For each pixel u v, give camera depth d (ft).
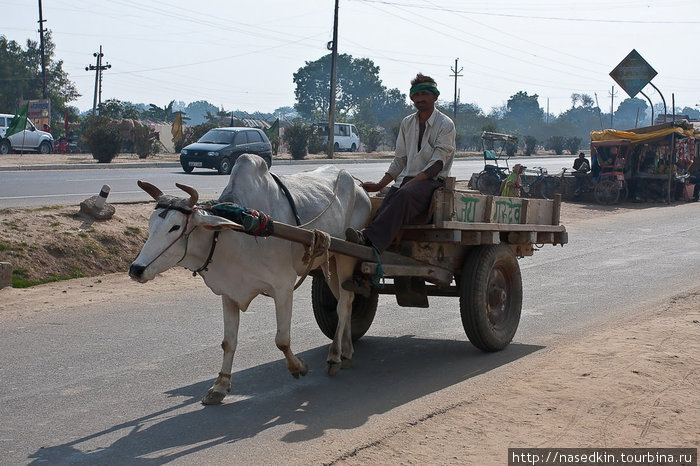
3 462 15.55
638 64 84.28
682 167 85.46
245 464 15.30
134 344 25.25
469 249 24.75
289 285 20.27
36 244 37.37
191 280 36.86
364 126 231.50
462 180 93.76
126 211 45.27
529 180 83.35
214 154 84.74
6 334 26.35
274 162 117.80
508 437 16.42
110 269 38.45
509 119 394.32
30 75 219.41
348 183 23.50
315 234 19.54
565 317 29.68
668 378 20.24
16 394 20.03
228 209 18.52
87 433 17.22
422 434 16.67
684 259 44.86
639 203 83.25
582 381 20.07
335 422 17.83
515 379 20.56
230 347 19.69
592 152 83.56
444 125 23.04
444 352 24.76
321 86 364.38
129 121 133.28
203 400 19.36
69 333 26.61
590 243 52.42
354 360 23.81
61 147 138.72
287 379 21.59
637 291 34.94
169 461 15.57
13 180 68.13
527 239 26.35
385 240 21.54
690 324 26.35
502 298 24.94
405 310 31.63
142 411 18.76
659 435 16.44
